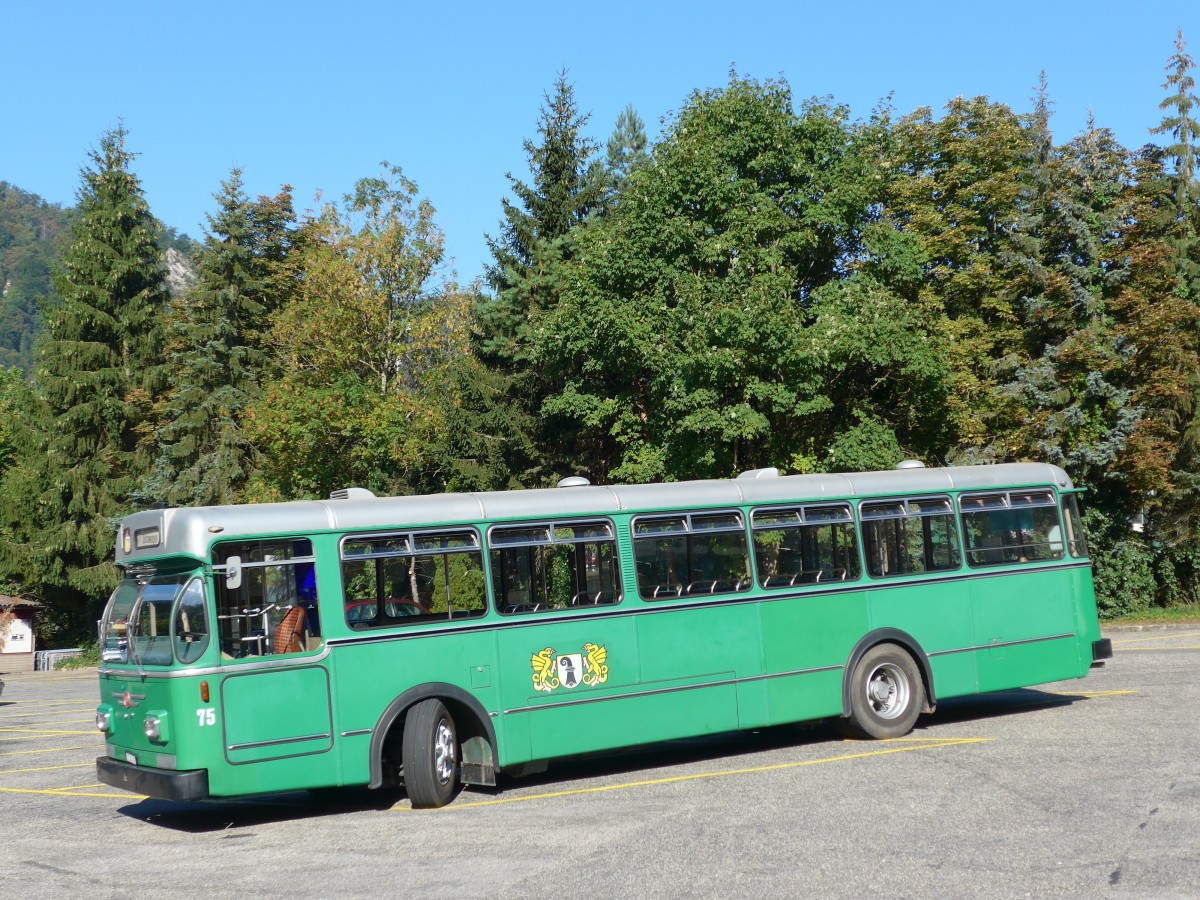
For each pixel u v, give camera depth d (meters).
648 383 30.03
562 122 37.41
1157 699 14.56
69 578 49.59
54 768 15.26
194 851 9.53
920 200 33.31
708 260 27.67
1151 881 7.03
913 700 13.48
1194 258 33.38
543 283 35.19
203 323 47.78
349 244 40.34
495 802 10.91
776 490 13.18
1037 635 14.53
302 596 10.62
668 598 12.27
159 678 10.23
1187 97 33.91
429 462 38.41
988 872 7.38
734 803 10.02
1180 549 31.44
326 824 10.40
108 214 52.09
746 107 28.38
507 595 11.48
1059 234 32.28
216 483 44.25
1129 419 29.95
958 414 30.61
